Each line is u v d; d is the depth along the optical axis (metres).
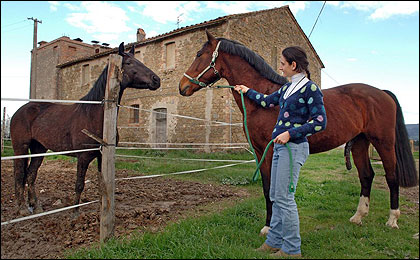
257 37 13.53
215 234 3.03
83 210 4.13
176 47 14.02
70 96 20.27
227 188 6.02
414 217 3.92
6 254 2.63
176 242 2.81
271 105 2.93
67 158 11.01
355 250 2.77
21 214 3.84
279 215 2.73
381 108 3.62
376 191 5.38
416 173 3.63
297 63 2.60
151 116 14.94
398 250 2.76
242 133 12.63
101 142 2.97
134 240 2.82
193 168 8.20
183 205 4.58
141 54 15.71
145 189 5.77
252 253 2.52
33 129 4.04
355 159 3.92
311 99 2.46
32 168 4.23
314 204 4.62
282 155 2.55
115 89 3.05
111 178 3.02
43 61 23.69
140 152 12.97
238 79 3.46
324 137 3.31
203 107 12.84
